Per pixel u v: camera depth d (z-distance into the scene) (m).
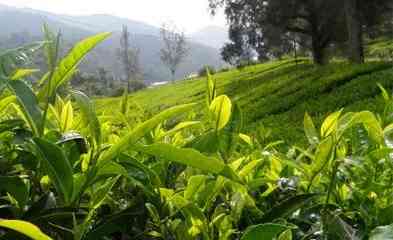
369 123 1.40
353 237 1.18
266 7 30.39
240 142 2.06
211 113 1.31
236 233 1.33
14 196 1.21
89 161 1.16
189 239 1.22
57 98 1.64
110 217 1.22
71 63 1.27
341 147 1.63
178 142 1.60
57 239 1.16
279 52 35.62
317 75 19.83
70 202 1.15
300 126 11.49
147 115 1.79
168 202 1.27
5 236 1.11
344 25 29.94
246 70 46.50
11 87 1.24
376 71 17.48
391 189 1.43
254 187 1.51
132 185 1.48
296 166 1.50
